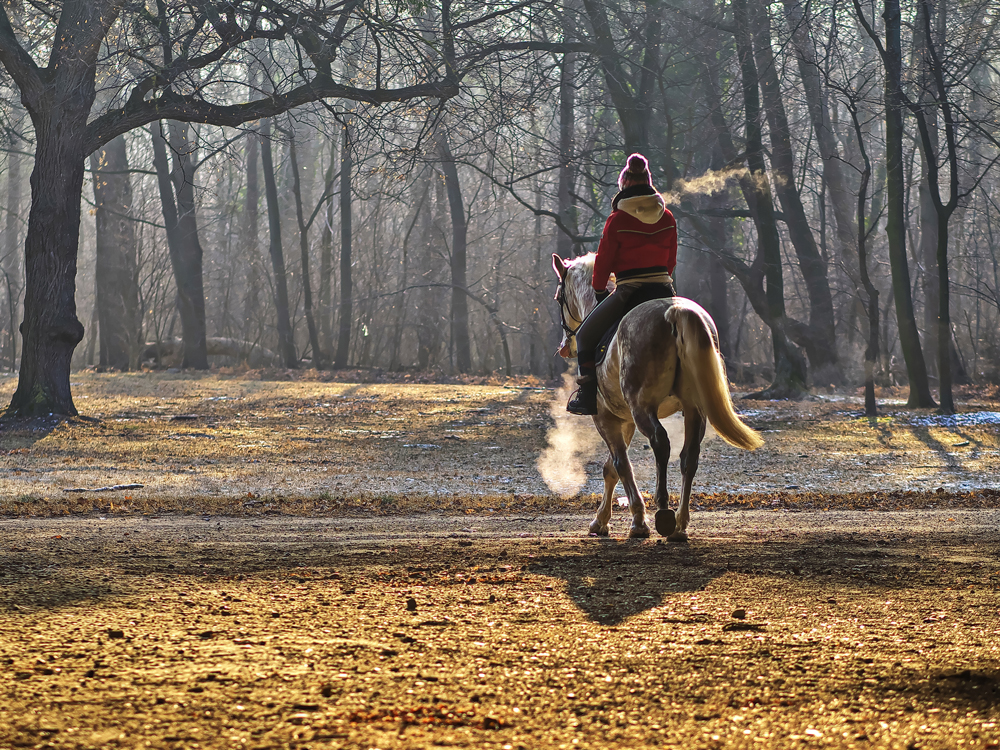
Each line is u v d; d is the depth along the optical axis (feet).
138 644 12.35
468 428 80.84
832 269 163.84
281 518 38.42
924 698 9.86
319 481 55.62
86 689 10.21
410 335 183.73
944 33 99.25
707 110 113.39
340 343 160.04
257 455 66.08
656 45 101.91
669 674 10.92
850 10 114.11
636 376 24.25
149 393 107.96
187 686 10.37
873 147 177.58
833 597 15.74
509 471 60.54
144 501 43.57
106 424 79.30
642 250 26.43
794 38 99.40
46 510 39.93
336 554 22.26
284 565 20.15
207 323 203.51
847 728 8.97
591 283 29.66
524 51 100.48
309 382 130.93
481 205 189.67
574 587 16.96
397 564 20.33
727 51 120.78
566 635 12.94
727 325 144.46
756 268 110.73
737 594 16.10
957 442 72.54
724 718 9.36
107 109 84.48
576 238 103.30
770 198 109.09
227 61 83.76
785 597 15.76
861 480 56.65
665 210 26.55
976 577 17.81
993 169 164.66
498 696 10.09
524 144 121.90
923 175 144.77
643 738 8.79
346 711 9.55
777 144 115.24
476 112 89.97
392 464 63.10
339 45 82.17
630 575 18.33
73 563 20.18
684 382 24.03
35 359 79.92
